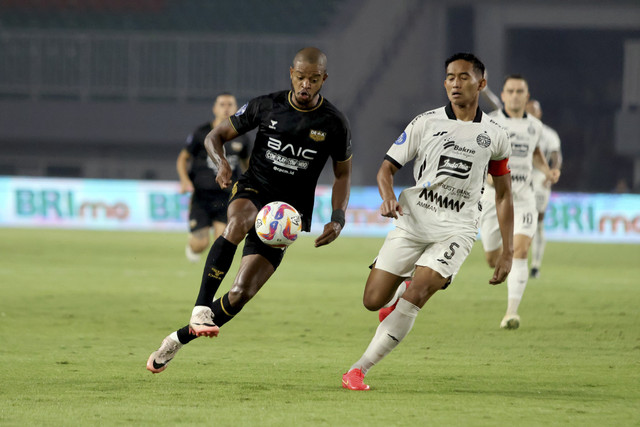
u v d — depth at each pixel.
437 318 32.75
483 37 107.62
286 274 48.62
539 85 112.94
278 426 15.81
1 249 59.53
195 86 100.00
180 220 81.88
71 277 44.31
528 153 32.19
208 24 111.94
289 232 19.28
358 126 103.00
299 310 34.25
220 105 44.44
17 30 102.50
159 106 99.94
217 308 19.59
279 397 18.48
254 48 99.12
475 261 60.50
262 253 19.75
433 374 21.73
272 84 99.25
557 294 41.03
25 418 16.25
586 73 112.69
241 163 44.91
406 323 19.41
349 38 101.56
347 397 18.62
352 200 81.81
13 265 49.72
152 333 27.98
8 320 30.14
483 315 33.66
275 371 21.78
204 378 20.66
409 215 20.33
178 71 99.75
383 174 20.42
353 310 34.44
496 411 17.36
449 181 20.00
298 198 20.52
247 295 19.52
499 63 107.50
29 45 100.50
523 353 25.25
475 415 16.95
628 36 111.31
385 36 105.38
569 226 79.50
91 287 40.28
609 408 17.73
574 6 106.06
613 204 78.81
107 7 113.75
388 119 105.62
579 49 112.69
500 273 20.44
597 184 107.81
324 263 55.69
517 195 31.42
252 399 18.25
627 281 47.47
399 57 107.25
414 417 16.70
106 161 103.62
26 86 100.69
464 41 111.38
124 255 57.31
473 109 20.25
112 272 47.06
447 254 19.67
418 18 108.44
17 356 23.39
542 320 32.44
